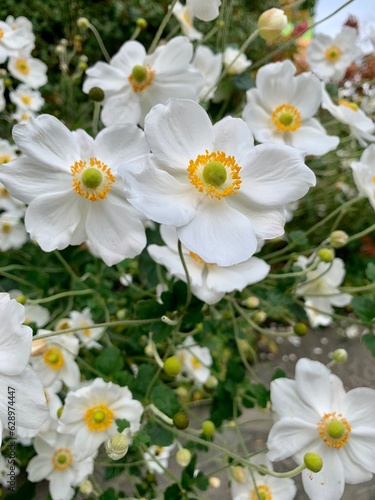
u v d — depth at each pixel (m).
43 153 0.19
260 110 0.26
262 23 0.26
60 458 0.25
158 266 0.28
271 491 0.25
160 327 0.22
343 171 0.45
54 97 0.47
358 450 0.22
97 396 0.22
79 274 0.33
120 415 0.22
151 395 0.23
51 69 0.53
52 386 0.24
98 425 0.22
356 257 0.56
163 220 0.16
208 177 0.18
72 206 0.20
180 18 0.31
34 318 0.28
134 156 0.20
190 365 0.30
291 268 0.31
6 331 0.15
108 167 0.20
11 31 0.30
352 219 0.52
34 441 0.24
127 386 0.23
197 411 0.42
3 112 0.39
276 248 0.46
